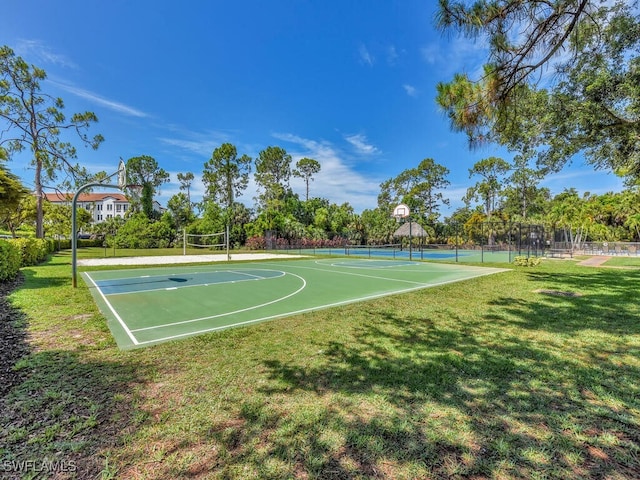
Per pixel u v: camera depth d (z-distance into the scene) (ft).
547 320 15.83
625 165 25.25
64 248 96.78
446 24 12.23
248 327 14.84
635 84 20.12
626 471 5.49
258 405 7.75
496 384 8.88
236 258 65.51
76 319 16.07
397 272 40.06
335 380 9.17
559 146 25.00
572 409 7.56
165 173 154.51
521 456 5.88
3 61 57.31
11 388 8.51
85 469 5.49
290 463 5.69
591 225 101.14
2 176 27.84
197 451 6.02
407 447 6.14
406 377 9.35
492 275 34.42
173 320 16.42
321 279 33.37
